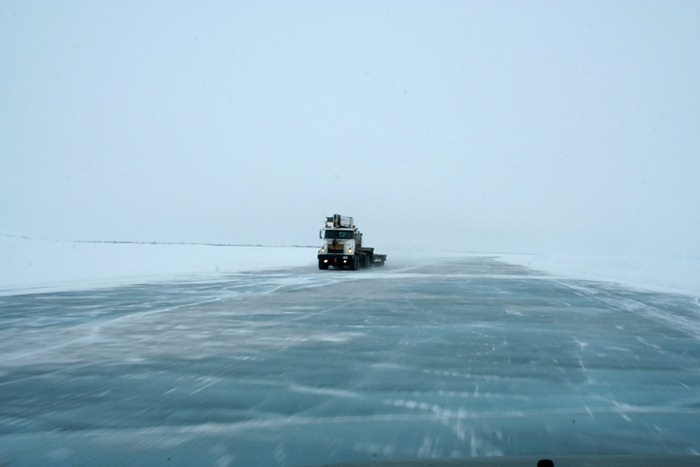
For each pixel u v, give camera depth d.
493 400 6.87
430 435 5.53
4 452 5.12
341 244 37.38
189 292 21.44
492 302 18.58
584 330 12.63
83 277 28.25
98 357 9.41
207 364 8.89
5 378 7.97
